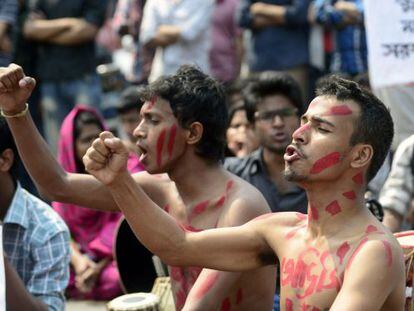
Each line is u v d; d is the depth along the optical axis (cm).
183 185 1134
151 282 1373
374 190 1900
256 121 1661
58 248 1290
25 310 1163
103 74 2527
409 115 2064
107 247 1942
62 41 2448
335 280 874
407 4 1645
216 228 1046
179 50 2484
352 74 2386
